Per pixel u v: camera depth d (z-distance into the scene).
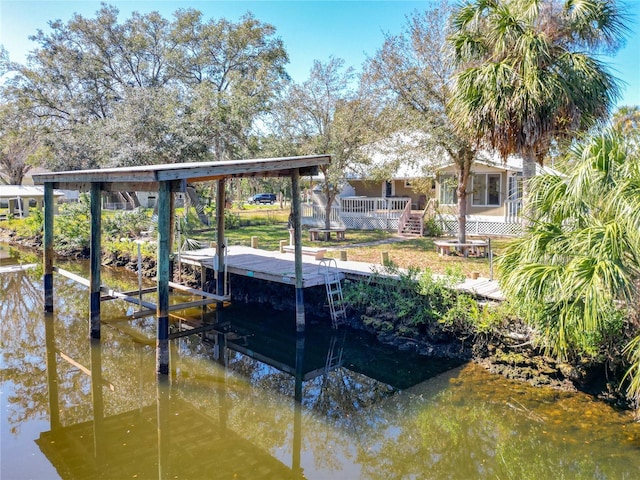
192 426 6.17
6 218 28.41
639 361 4.91
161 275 7.27
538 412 5.93
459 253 13.43
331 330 9.46
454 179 17.44
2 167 41.50
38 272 15.86
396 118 13.04
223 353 8.98
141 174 6.94
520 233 7.92
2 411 6.50
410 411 6.40
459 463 5.20
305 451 5.55
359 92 16.16
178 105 22.06
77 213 19.33
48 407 6.64
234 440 5.82
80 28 30.42
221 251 11.05
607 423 5.55
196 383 7.55
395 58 12.57
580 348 6.14
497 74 8.12
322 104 17.25
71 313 11.14
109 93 30.86
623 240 4.59
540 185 5.77
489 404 6.25
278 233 20.19
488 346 7.30
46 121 31.75
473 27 9.16
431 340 8.07
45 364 8.15
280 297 11.01
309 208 22.98
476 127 8.77
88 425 6.14
